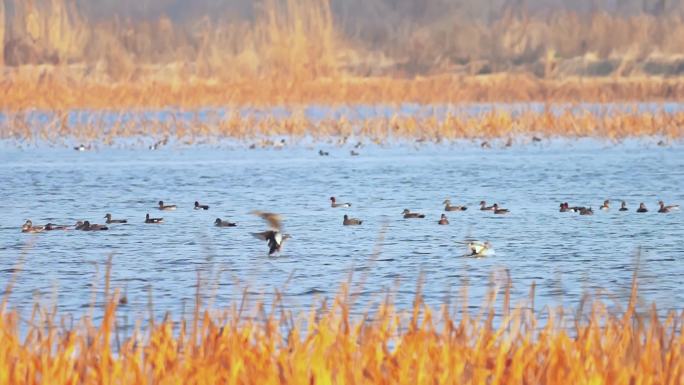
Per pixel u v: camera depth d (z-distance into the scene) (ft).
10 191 156.87
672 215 127.44
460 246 104.53
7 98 253.65
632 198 146.51
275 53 282.56
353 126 259.60
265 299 77.77
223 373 45.85
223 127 246.68
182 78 287.69
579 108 273.33
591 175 173.99
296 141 236.22
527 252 100.94
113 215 131.34
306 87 270.05
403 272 90.07
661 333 48.39
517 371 45.62
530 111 246.27
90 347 49.42
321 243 106.93
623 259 96.99
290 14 283.38
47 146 229.04
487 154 209.26
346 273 89.71
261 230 116.37
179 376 45.70
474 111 284.82
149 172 181.78
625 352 48.24
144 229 118.21
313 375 45.01
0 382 44.65
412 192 154.10
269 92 269.44
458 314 71.15
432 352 47.39
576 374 44.91
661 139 237.25
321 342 47.32
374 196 149.79
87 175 176.96
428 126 242.99
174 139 244.22
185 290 82.28
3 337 47.75
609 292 80.59
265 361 46.26
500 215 128.77
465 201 143.54
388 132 249.75
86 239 110.73
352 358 46.88
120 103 260.62
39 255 100.68
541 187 159.53
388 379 45.55
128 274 89.86
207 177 175.01
